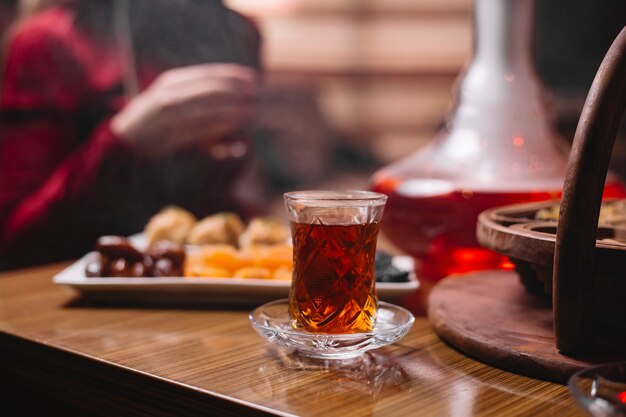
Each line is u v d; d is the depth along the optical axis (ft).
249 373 1.86
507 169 2.62
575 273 1.76
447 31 6.21
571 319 1.78
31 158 4.38
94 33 4.62
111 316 2.34
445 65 6.27
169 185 4.74
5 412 2.22
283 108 6.10
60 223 4.33
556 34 6.06
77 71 4.53
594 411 1.44
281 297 2.40
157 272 2.48
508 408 1.66
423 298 2.51
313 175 6.16
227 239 2.96
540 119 2.72
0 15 4.32
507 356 1.84
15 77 4.30
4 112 4.31
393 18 6.20
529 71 2.72
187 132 4.33
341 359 1.95
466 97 2.75
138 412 1.89
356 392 1.74
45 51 4.37
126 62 4.79
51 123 4.44
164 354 1.99
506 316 2.07
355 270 1.89
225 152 4.70
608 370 1.57
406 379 1.82
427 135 6.37
